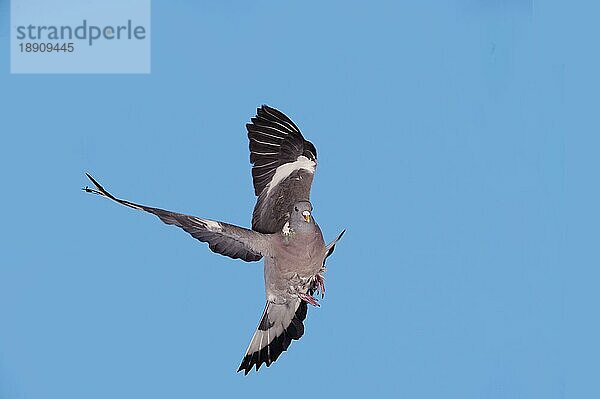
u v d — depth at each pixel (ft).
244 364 26.37
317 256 24.62
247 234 23.57
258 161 24.68
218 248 23.49
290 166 24.85
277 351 26.58
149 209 21.53
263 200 24.72
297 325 26.73
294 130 24.64
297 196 24.75
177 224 22.16
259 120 24.53
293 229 24.03
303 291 25.44
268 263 24.91
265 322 26.58
